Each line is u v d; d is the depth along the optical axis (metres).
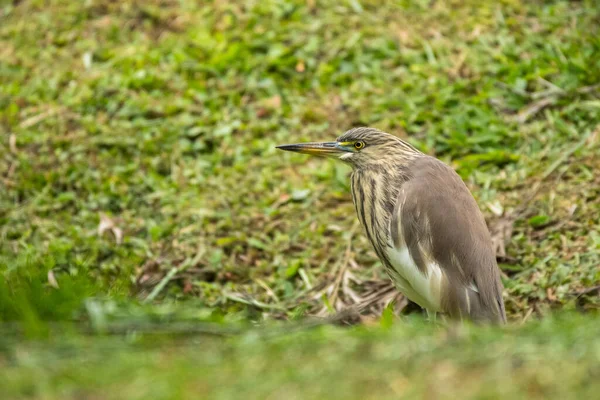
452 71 13.68
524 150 12.44
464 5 14.81
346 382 5.82
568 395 5.53
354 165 10.74
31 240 11.98
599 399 5.47
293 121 13.31
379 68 13.91
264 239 11.88
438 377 5.82
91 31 15.05
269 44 14.31
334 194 12.33
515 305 10.18
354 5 14.82
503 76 13.51
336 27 14.48
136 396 5.68
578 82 13.05
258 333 6.95
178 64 14.20
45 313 7.42
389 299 10.60
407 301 10.53
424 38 14.30
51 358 6.39
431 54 13.95
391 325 7.88
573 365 5.84
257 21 14.72
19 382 5.92
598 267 10.22
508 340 6.33
